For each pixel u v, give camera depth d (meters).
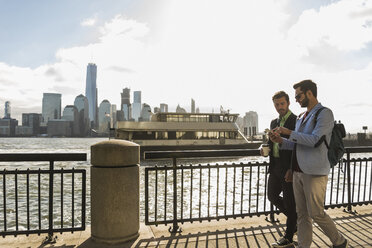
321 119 2.80
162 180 23.67
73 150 81.06
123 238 3.54
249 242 3.60
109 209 3.50
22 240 3.63
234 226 4.19
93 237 3.59
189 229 4.06
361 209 5.01
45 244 3.53
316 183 2.86
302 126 3.05
